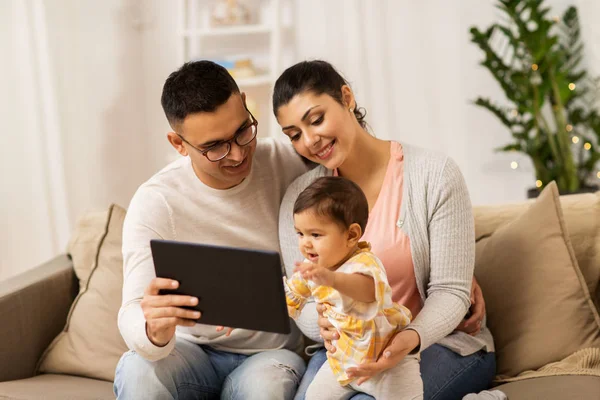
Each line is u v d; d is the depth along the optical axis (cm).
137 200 187
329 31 397
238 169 178
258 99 407
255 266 142
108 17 397
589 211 199
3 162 343
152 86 421
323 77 170
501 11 369
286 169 197
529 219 195
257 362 181
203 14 410
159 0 414
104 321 221
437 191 175
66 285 239
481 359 179
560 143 337
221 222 188
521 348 185
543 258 189
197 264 148
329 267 159
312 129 169
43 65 357
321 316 165
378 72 393
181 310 153
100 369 215
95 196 391
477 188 390
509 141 380
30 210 354
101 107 394
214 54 412
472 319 180
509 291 191
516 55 334
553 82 329
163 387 170
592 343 181
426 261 176
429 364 171
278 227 191
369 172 183
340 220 155
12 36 345
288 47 403
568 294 184
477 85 380
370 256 156
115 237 234
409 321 162
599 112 351
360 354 157
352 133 173
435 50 384
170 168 191
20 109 349
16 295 219
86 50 384
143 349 162
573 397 158
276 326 147
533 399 162
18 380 213
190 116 169
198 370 181
